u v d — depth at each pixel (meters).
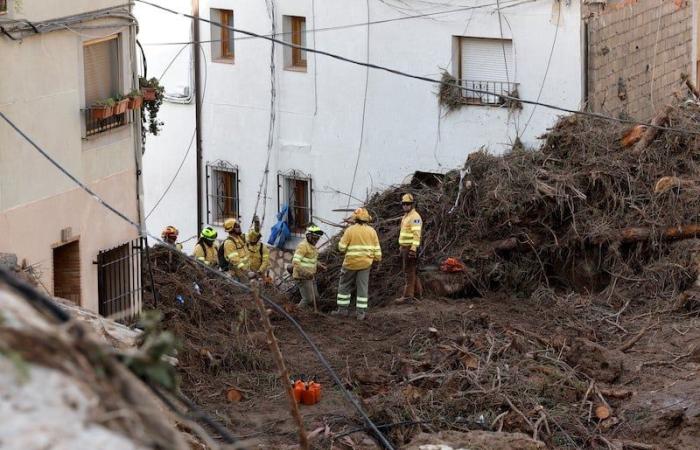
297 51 32.22
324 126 31.80
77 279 18.47
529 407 16.92
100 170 18.97
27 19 16.86
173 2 33.22
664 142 23.75
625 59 28.91
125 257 19.69
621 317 21.47
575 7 27.66
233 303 21.17
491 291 23.39
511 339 19.41
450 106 29.64
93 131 18.67
